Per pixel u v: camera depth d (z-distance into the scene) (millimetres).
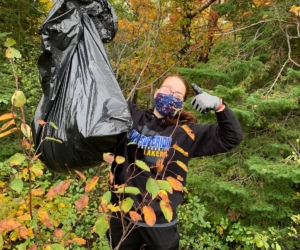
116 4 6820
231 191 3504
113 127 1583
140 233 1783
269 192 3613
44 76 1917
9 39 1366
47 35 1867
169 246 1785
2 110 4840
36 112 1974
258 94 3668
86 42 1836
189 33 7188
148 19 6125
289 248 3545
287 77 3781
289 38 4086
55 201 2932
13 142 4895
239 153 4012
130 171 1784
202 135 1834
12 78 4953
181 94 1933
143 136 1833
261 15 4656
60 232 1566
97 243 3031
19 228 1477
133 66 5605
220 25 6895
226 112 1716
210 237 3717
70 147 1649
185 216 3195
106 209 1469
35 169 1485
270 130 4027
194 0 6805
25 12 6586
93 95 1685
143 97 6441
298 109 3945
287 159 3373
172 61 6543
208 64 4703
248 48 4363
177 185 1420
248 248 3498
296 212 3719
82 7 1970
